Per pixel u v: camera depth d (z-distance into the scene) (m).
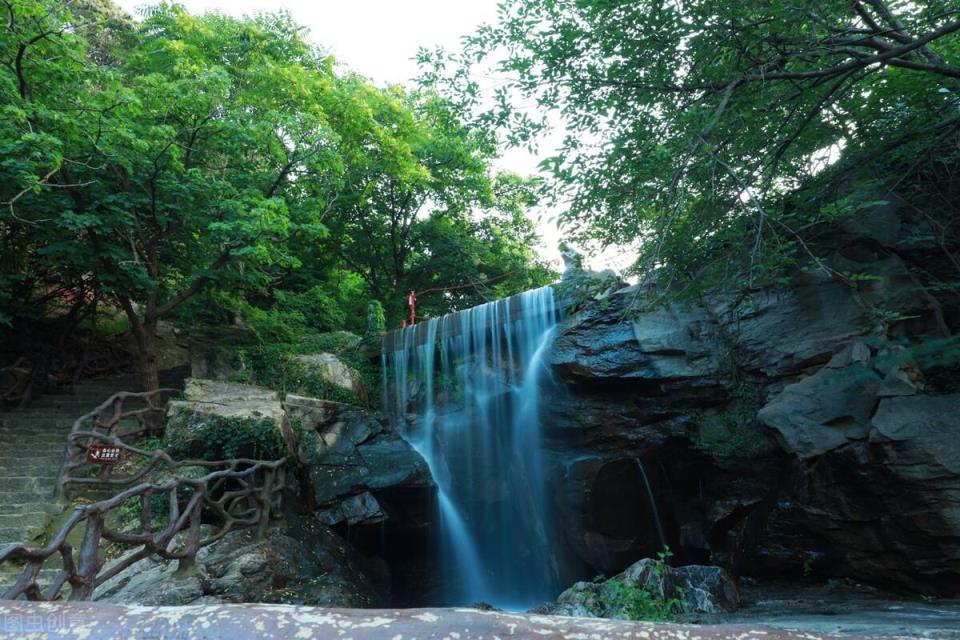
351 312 22.19
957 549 7.31
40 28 10.21
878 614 6.42
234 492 8.98
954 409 7.58
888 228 9.26
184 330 17.28
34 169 10.61
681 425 10.58
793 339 9.66
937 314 8.52
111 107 10.77
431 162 21.03
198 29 15.12
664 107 7.18
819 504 8.67
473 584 12.28
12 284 14.09
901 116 8.16
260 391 12.30
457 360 13.98
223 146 12.96
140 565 8.18
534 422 12.30
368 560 11.02
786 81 7.29
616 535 10.95
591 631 0.76
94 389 14.09
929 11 6.37
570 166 6.92
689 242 7.41
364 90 17.97
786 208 8.91
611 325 11.17
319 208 15.78
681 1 6.47
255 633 0.73
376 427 12.26
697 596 7.12
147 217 12.67
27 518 9.05
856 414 8.27
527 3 7.10
